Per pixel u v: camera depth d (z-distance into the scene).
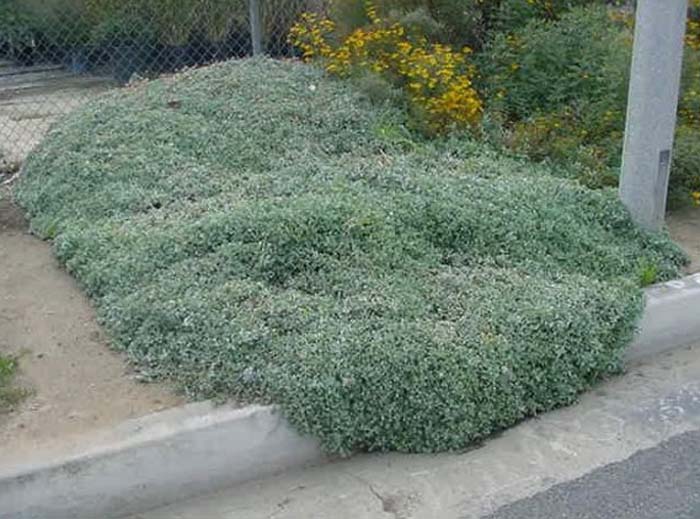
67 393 3.71
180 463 3.40
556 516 3.28
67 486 3.26
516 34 7.20
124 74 9.30
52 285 4.70
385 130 6.08
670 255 5.04
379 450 3.66
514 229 4.72
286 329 3.83
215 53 9.19
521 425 3.87
